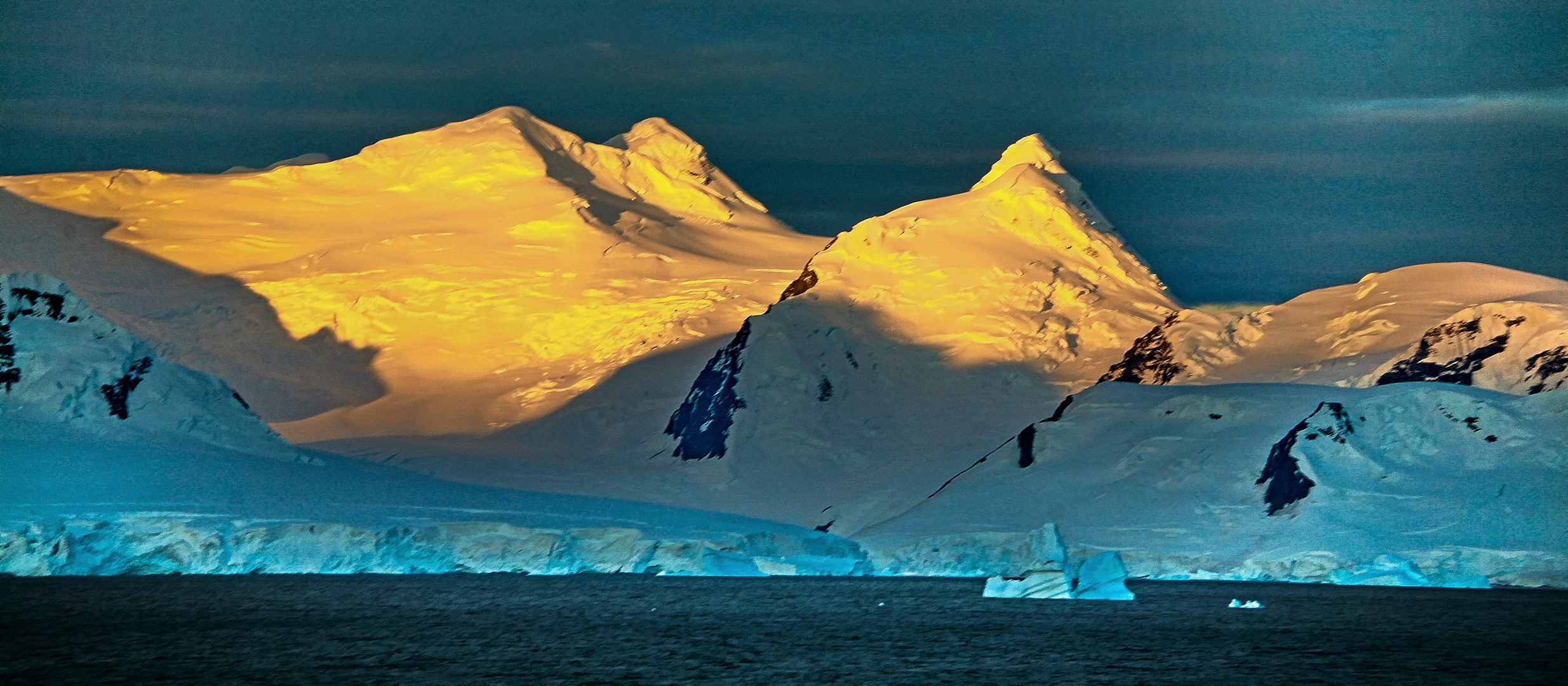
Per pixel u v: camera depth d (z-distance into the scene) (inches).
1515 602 7534.5
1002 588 7185.0
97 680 4495.6
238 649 5142.7
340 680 4566.9
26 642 5196.9
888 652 5369.1
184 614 6151.6
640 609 6875.0
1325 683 4758.9
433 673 4729.3
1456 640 5767.7
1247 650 5472.4
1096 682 4766.2
